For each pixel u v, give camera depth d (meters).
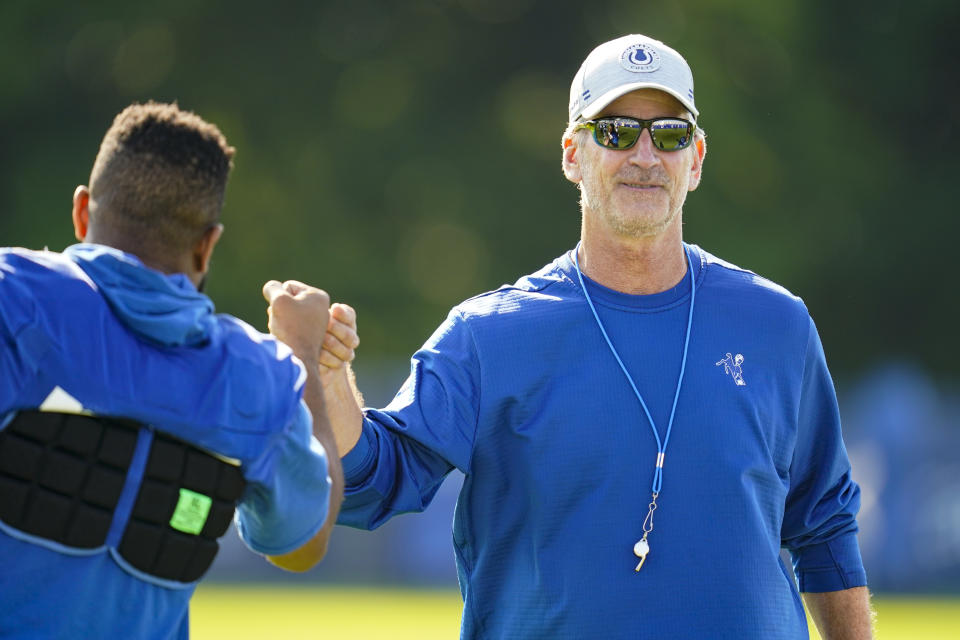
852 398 72.75
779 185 99.81
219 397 12.52
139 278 12.39
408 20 104.56
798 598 16.86
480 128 102.88
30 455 11.84
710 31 99.31
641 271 16.86
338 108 102.81
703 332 16.75
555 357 16.56
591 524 16.03
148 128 12.76
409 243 102.94
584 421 16.28
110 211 12.70
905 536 68.38
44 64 98.62
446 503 64.25
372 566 64.38
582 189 17.17
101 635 12.12
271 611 48.50
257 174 99.31
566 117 103.88
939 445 69.94
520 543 16.39
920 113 104.81
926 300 104.44
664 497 16.08
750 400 16.55
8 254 12.29
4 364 11.85
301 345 14.65
